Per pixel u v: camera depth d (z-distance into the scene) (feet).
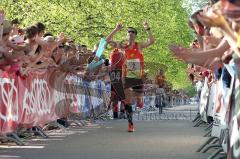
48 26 77.51
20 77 31.76
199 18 10.46
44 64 35.06
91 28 89.81
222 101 24.64
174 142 33.04
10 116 30.01
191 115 82.38
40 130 36.60
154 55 134.82
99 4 89.25
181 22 158.71
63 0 79.61
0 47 27.35
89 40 89.71
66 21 79.77
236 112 14.14
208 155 26.40
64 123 46.65
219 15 10.14
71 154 26.40
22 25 70.74
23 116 32.63
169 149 28.94
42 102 37.55
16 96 31.01
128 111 42.65
